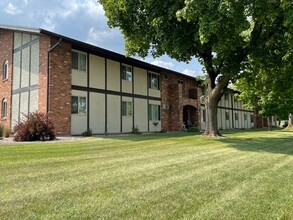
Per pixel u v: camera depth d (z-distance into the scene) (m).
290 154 7.70
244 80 15.52
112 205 3.22
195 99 25.08
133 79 19.38
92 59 16.34
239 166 5.75
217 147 9.39
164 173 4.97
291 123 32.91
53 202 3.30
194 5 8.76
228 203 3.34
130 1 11.78
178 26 11.05
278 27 11.04
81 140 11.75
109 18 12.78
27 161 6.14
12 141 11.80
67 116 14.48
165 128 22.05
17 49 16.64
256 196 3.63
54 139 12.40
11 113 16.64
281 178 4.67
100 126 16.56
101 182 4.26
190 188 3.99
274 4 8.55
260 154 7.68
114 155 7.27
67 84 14.63
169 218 2.86
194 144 10.36
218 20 8.37
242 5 8.48
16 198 3.44
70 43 14.44
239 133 19.23
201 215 2.95
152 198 3.50
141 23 12.74
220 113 31.31
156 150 8.45
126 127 18.42
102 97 16.84
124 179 4.47
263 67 12.91
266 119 42.09
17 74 16.44
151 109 20.84
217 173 5.02
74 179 4.44
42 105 14.06
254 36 11.73
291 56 12.06
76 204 3.25
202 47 12.33
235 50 11.65
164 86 22.38
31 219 2.80
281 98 23.22
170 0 10.60
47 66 13.94
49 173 4.88
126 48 13.77
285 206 3.25
